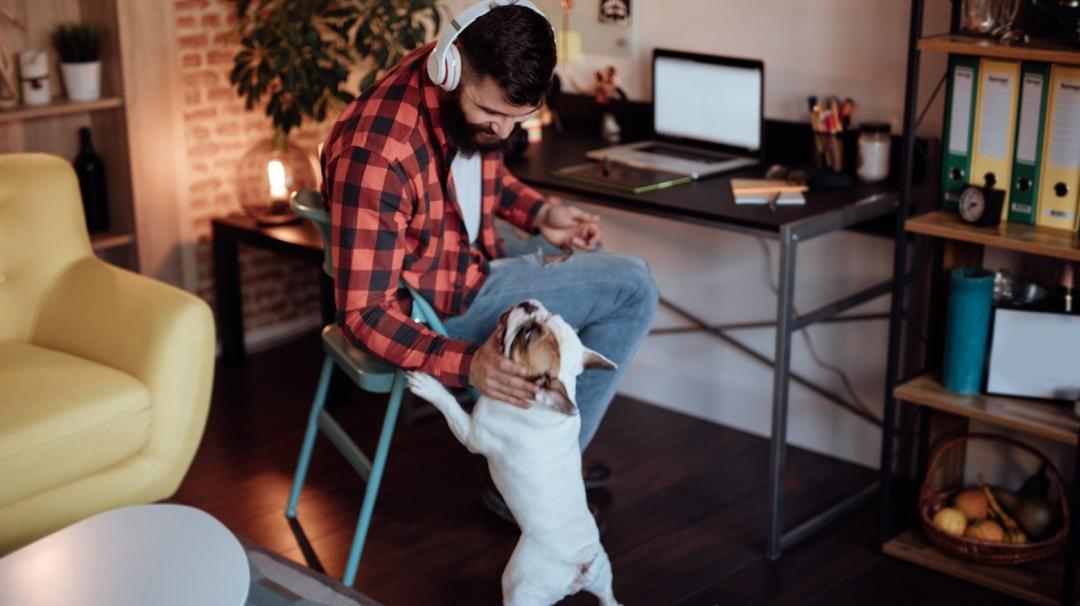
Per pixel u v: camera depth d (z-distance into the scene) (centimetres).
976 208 270
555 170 327
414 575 286
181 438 291
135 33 385
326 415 298
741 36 343
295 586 272
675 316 379
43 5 382
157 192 404
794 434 358
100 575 205
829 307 294
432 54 211
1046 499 291
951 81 274
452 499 323
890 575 287
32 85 374
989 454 313
